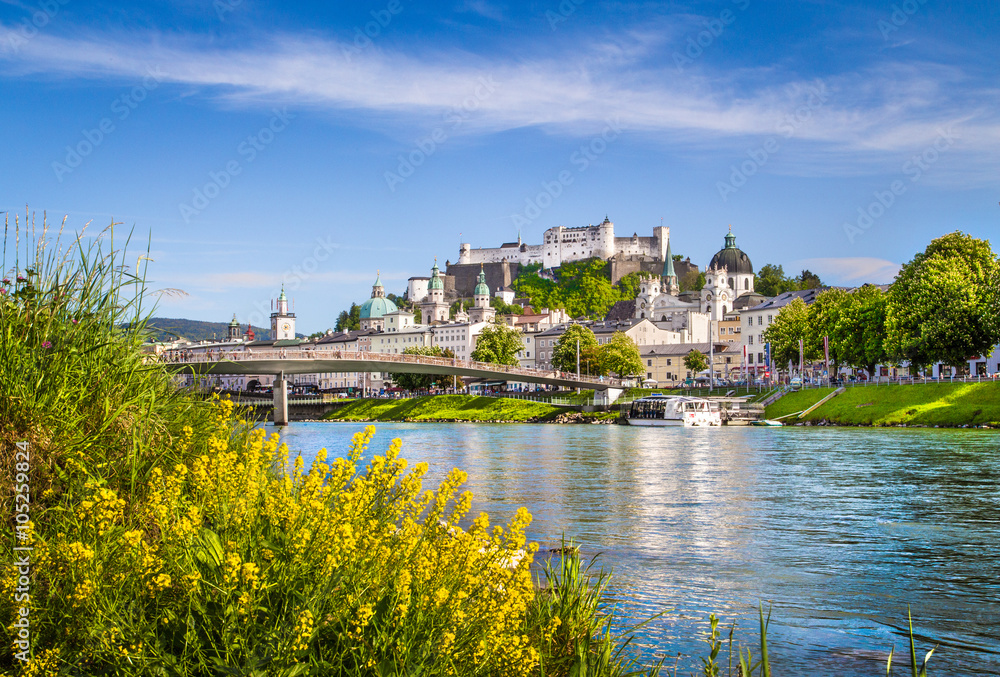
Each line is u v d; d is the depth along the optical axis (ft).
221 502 27.78
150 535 29.27
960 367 320.50
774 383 399.03
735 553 75.77
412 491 29.68
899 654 47.83
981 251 312.91
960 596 60.75
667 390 449.48
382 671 23.56
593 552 75.56
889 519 95.91
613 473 150.20
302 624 23.08
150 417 33.32
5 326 30.83
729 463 169.99
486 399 484.74
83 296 33.86
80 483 28.50
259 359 334.03
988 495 115.96
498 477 142.82
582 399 467.11
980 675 44.70
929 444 208.54
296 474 32.45
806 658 46.68
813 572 68.23
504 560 28.63
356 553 26.23
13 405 28.73
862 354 340.80
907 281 312.91
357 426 393.70
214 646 22.88
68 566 24.32
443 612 25.77
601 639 36.83
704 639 49.03
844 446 210.79
